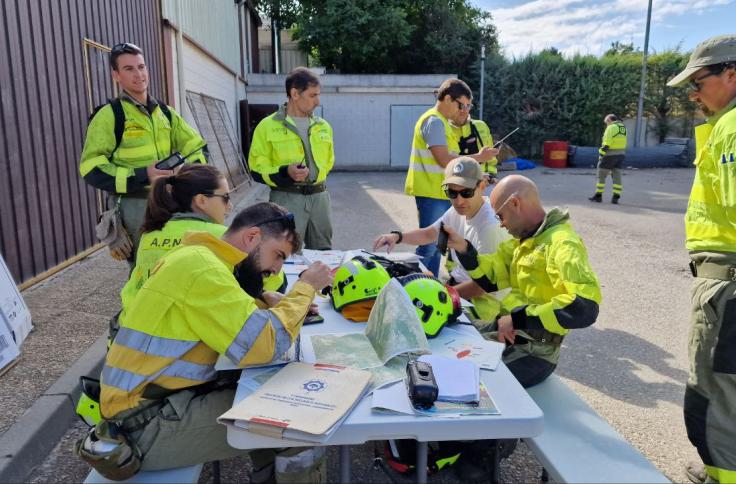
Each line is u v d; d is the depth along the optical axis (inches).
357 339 93.7
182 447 81.9
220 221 106.2
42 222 219.8
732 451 98.1
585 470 79.8
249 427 66.8
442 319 96.9
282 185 183.2
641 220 396.8
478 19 1087.6
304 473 83.4
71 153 244.2
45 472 112.1
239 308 78.6
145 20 349.7
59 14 235.8
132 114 155.3
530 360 106.6
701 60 96.9
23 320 158.4
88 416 95.4
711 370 97.9
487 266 122.4
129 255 156.9
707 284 97.2
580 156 846.5
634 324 200.1
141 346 80.4
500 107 936.3
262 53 1133.7
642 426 132.6
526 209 107.4
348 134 810.8
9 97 198.4
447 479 112.3
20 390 130.6
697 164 100.2
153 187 105.3
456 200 140.3
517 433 70.0
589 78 900.6
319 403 70.7
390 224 380.2
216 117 552.7
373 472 116.3
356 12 927.7
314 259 149.9
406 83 797.9
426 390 70.6
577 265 96.8
